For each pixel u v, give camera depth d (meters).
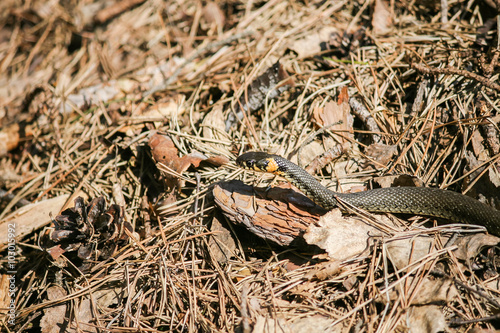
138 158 5.72
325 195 4.52
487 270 4.04
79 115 6.84
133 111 6.42
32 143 6.77
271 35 7.11
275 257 4.40
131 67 7.86
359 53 6.22
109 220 4.54
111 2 9.42
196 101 6.48
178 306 4.29
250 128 5.84
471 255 3.98
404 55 6.08
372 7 6.79
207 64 7.15
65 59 8.75
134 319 4.18
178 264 4.47
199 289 4.29
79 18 9.27
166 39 8.23
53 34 9.27
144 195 5.43
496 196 4.46
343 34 6.63
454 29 6.25
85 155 6.12
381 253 4.09
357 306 3.74
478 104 5.11
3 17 9.76
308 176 4.58
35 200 5.84
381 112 5.55
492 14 6.22
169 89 6.82
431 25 6.39
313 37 6.77
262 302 3.99
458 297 3.79
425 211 4.46
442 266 4.04
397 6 6.88
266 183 5.06
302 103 5.83
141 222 5.21
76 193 5.60
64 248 4.54
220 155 5.47
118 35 8.67
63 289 4.67
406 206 4.50
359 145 5.45
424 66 5.65
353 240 4.17
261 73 6.33
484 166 4.61
